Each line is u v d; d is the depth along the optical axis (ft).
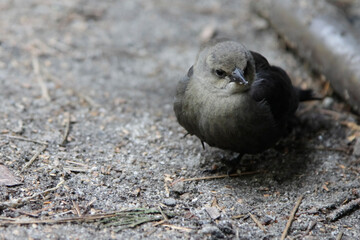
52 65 45.96
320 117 39.73
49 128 36.52
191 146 36.22
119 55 48.62
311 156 35.65
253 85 31.19
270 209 30.07
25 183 30.04
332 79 41.45
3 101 39.34
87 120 38.32
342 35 41.98
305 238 27.73
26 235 25.68
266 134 31.27
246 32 53.21
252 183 32.71
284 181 33.04
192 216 28.89
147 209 28.94
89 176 31.50
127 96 42.50
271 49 50.24
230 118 30.42
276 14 49.24
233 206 30.12
